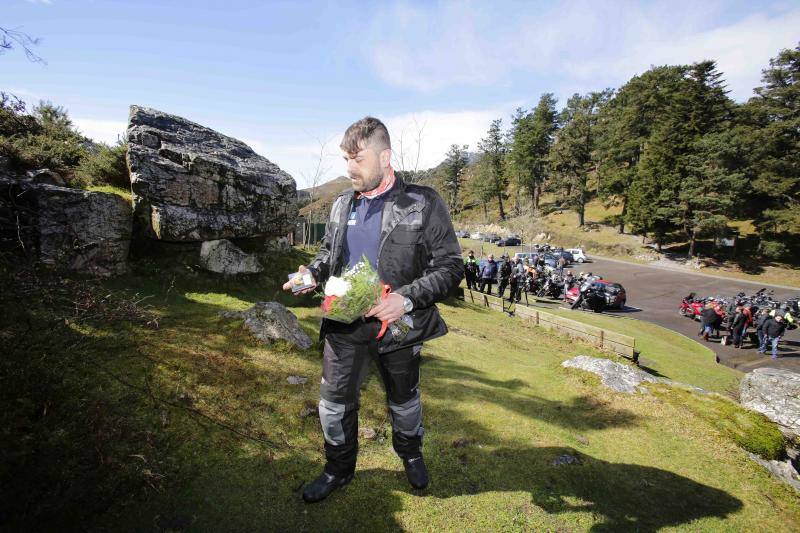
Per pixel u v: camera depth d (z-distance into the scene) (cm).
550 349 867
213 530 200
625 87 5856
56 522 178
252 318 446
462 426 356
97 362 296
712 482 325
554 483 287
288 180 771
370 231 198
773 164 3988
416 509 237
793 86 4112
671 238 4572
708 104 4197
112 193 512
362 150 183
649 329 1641
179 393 296
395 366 202
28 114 621
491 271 1792
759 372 527
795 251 3941
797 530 282
